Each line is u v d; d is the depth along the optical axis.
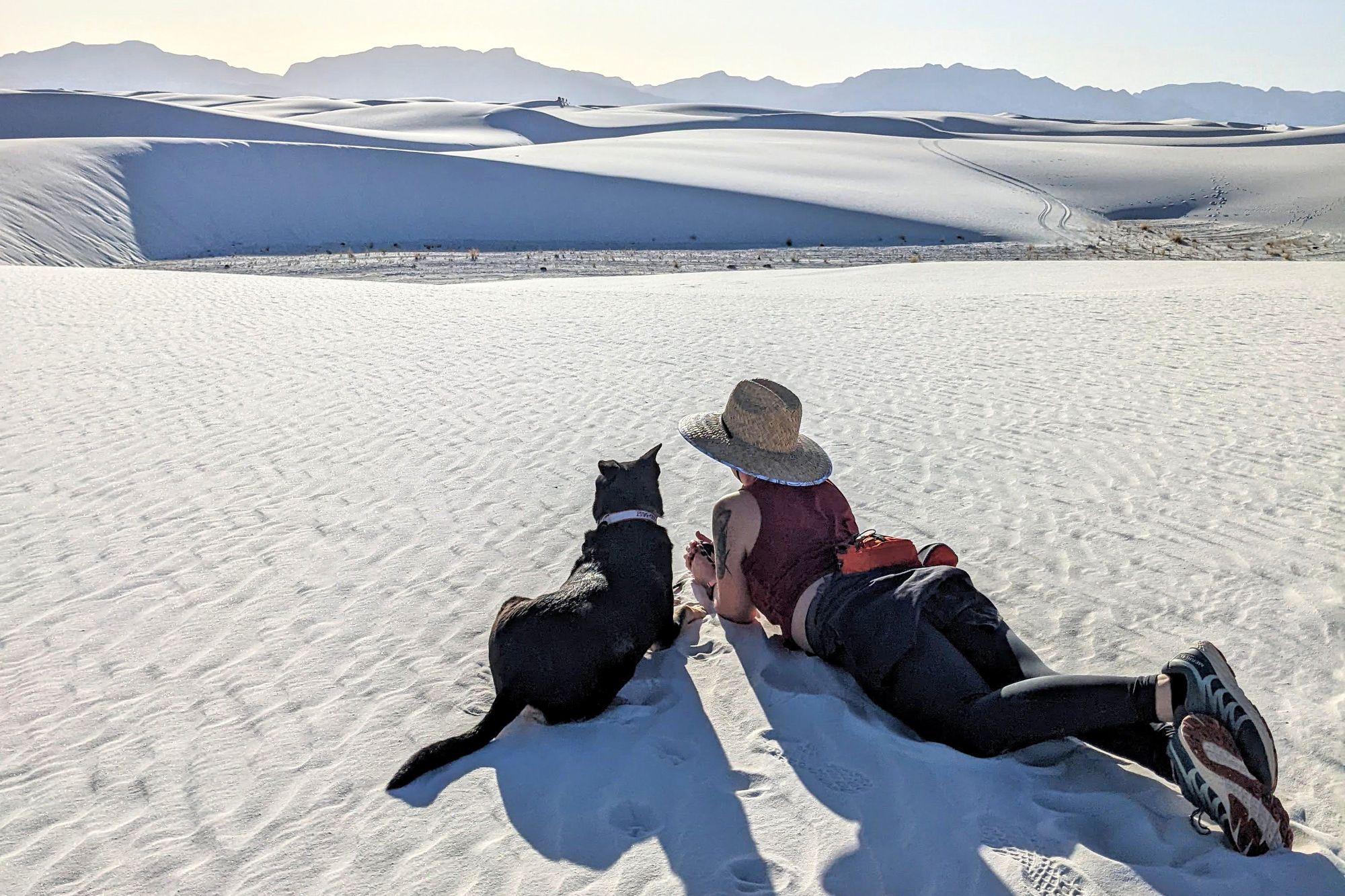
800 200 62.94
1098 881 2.75
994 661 3.46
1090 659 4.20
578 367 11.22
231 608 5.05
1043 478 6.75
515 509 6.47
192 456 7.87
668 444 7.92
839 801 3.21
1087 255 44.78
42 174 63.00
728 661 4.24
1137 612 4.64
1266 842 2.78
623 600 3.94
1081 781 3.31
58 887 2.99
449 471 7.34
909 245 51.88
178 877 3.02
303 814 3.32
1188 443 7.44
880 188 70.00
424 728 3.86
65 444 8.26
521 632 3.77
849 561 3.85
